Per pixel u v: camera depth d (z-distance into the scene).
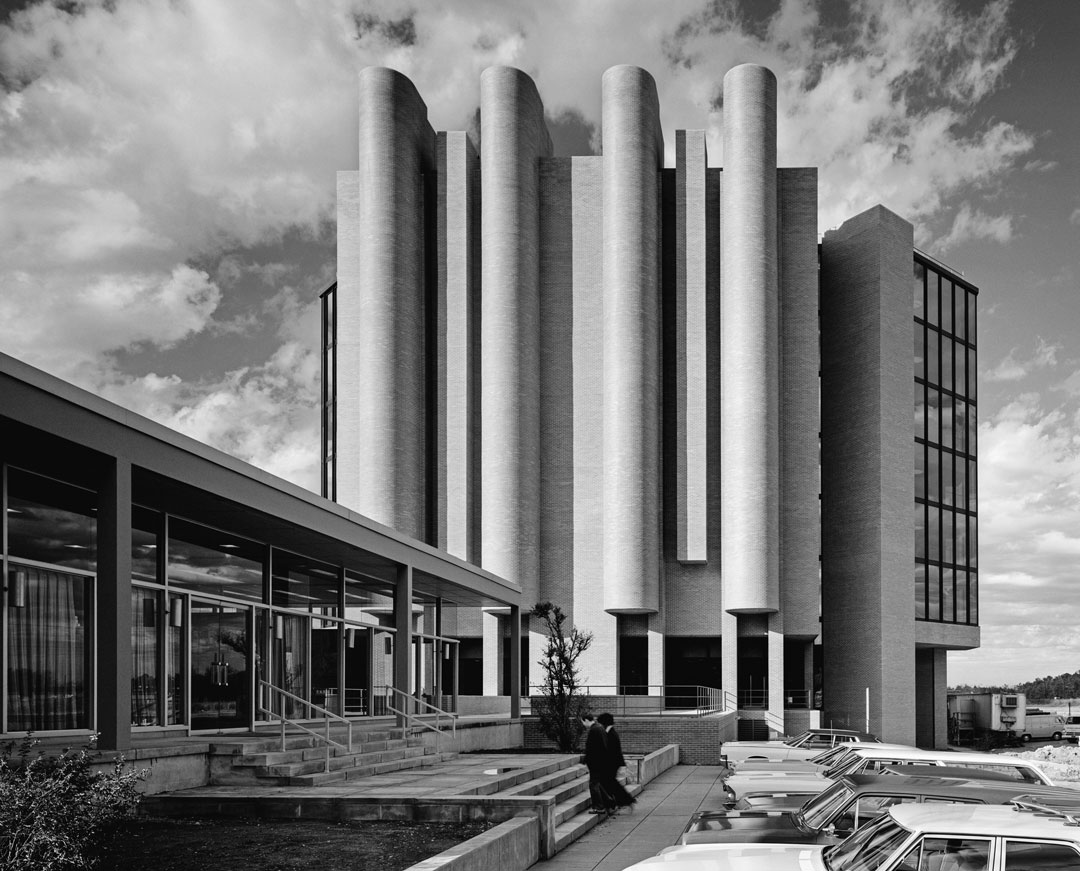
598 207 54.41
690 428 51.97
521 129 52.91
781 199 54.94
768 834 9.57
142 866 10.02
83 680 15.95
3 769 8.88
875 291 55.62
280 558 23.03
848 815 9.50
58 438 12.61
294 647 23.61
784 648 54.16
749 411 50.56
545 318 54.00
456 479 51.91
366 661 28.30
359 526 22.52
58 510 15.67
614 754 17.50
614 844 14.51
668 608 51.88
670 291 54.03
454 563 29.52
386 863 10.17
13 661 14.43
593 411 53.06
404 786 16.27
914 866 6.92
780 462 52.09
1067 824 7.02
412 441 50.97
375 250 51.03
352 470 52.59
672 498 52.47
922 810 7.57
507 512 50.56
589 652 50.78
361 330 50.94
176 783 15.11
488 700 43.00
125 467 13.84
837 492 56.69
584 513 52.22
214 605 19.95
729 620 50.47
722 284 52.34
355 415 53.06
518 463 51.03
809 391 53.31
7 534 14.50
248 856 10.55
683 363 52.56
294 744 17.94
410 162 52.53
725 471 51.03
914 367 58.81
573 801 17.55
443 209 53.78
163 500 16.91
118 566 13.55
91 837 9.93
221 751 16.22
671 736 33.94
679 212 53.50
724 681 50.00
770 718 49.94
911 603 55.44
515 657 35.94
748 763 17.70
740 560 49.94
